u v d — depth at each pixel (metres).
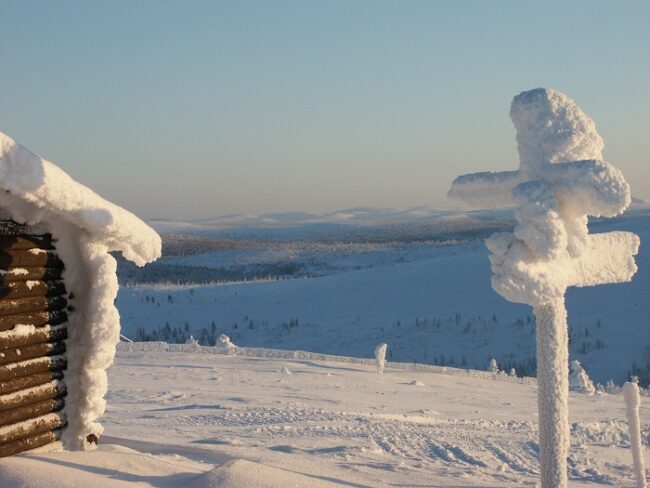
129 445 8.58
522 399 19.66
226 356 24.38
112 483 5.93
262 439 10.79
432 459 10.69
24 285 6.79
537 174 6.34
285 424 12.15
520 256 6.07
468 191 6.68
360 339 66.12
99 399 7.48
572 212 6.26
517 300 6.16
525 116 6.34
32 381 6.87
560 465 6.35
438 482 9.21
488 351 58.88
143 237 7.48
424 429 12.79
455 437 12.32
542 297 6.16
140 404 14.02
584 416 16.39
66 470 6.10
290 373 21.11
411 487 8.78
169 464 7.12
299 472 8.52
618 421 15.60
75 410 7.39
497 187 6.53
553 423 6.36
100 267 7.31
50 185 6.52
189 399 14.82
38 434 6.96
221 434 11.01
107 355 7.41
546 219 6.01
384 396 17.64
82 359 7.40
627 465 11.44
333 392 17.53
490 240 6.15
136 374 19.20
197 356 23.95
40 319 6.98
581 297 72.31
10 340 6.63
